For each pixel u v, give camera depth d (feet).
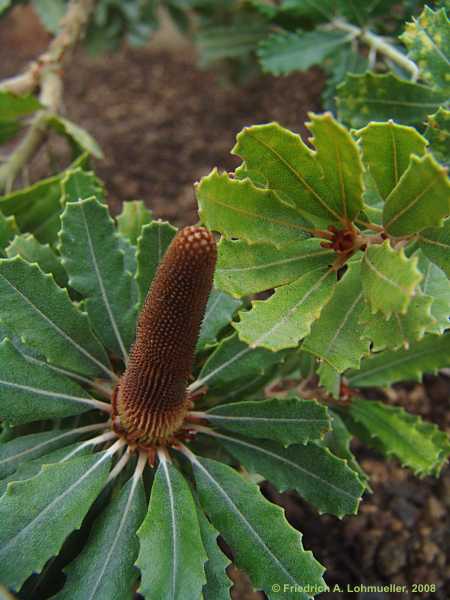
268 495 1.60
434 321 0.78
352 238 0.89
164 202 2.26
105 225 1.10
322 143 0.80
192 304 0.87
